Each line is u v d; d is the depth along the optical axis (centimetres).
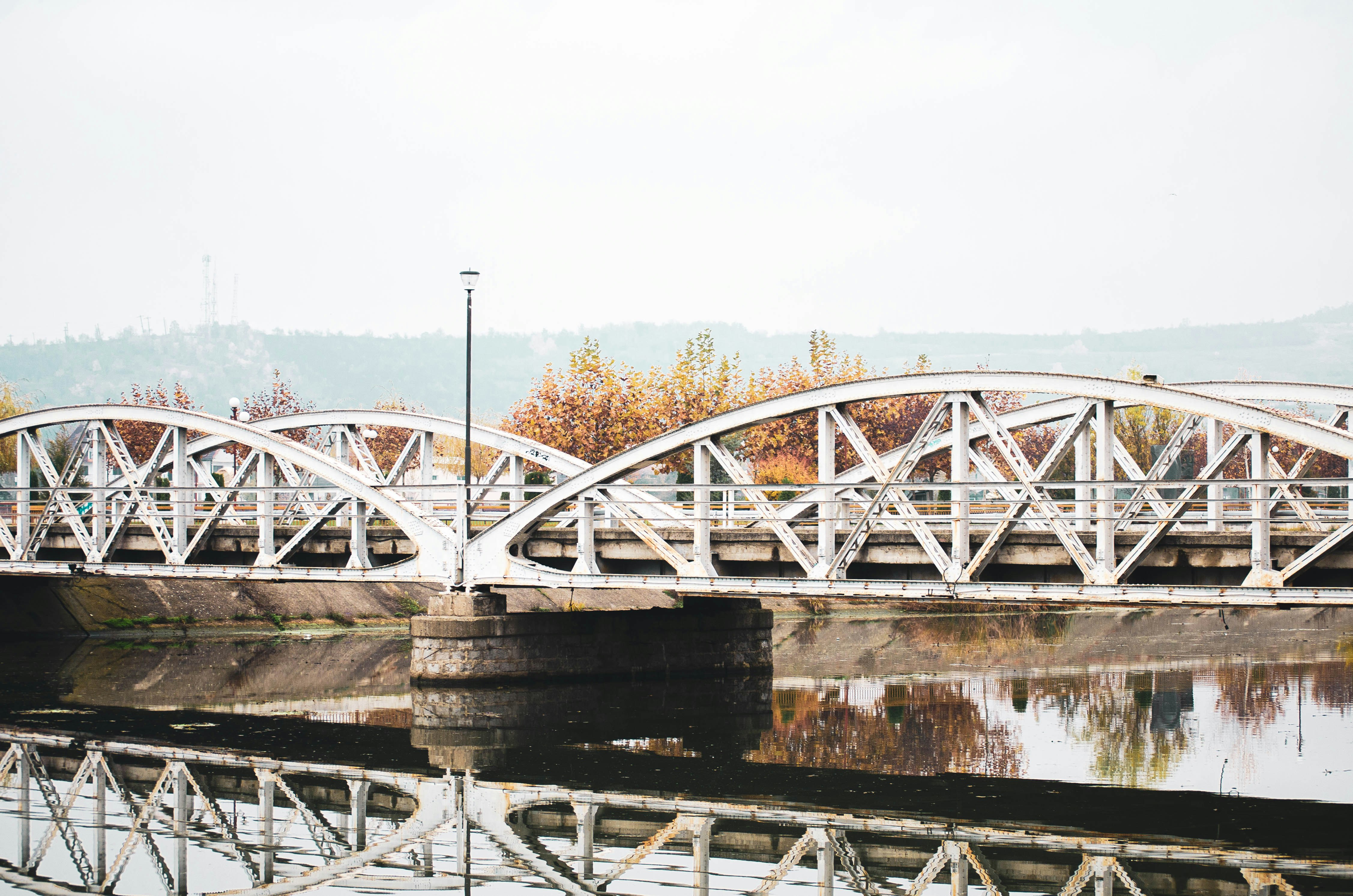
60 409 3931
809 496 2898
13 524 5112
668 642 3575
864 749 2545
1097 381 2338
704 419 2838
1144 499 2614
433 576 3272
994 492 3052
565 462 3553
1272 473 2725
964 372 2477
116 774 2358
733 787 2231
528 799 2161
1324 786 2158
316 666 3938
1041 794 2139
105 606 4706
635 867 1773
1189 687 3288
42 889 1680
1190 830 1911
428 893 1659
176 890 1673
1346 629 5041
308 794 2198
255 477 6219
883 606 6538
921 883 1692
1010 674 3659
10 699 3244
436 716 2948
